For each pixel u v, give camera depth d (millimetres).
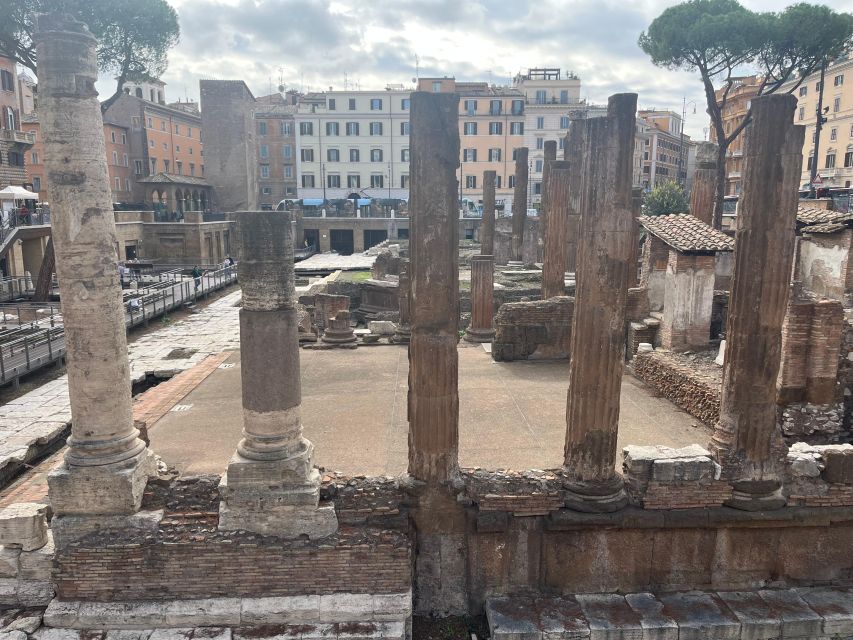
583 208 9062
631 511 9531
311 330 23812
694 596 9789
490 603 9602
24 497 11539
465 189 85812
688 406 14219
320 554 8914
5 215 41844
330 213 75688
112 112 73438
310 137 86312
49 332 24219
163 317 34781
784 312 9375
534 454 11773
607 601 9672
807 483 9766
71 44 8211
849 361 14719
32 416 17844
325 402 15078
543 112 84500
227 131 78500
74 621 8703
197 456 12000
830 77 62438
